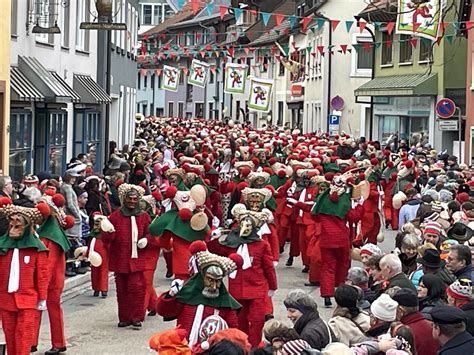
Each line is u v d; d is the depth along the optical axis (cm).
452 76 5003
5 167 2552
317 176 2072
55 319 1538
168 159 3647
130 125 5600
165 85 7762
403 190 2947
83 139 3684
